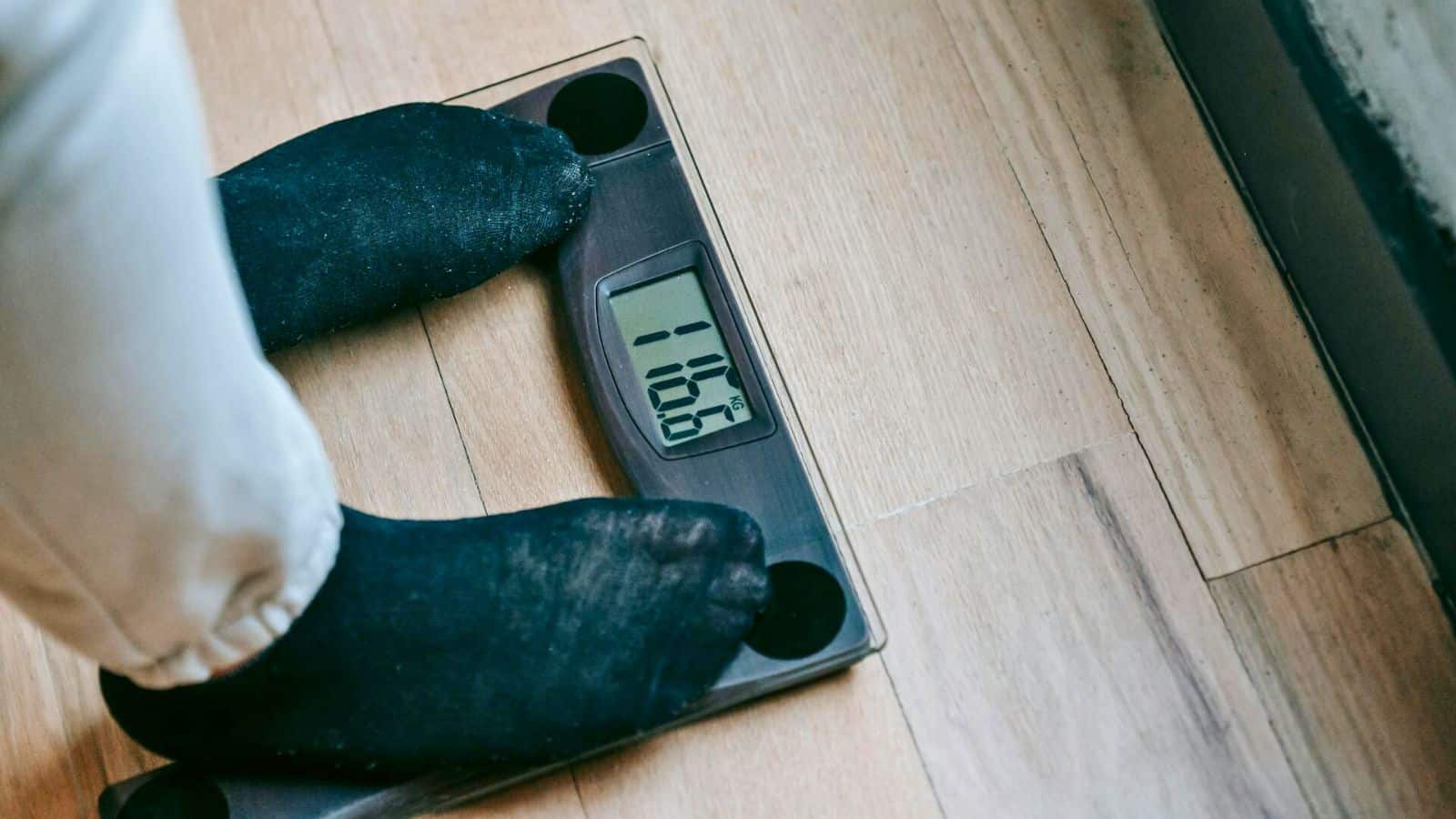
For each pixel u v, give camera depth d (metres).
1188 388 1.18
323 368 1.17
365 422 1.17
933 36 1.24
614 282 1.17
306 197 1.13
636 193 1.18
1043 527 1.16
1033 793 1.12
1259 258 1.20
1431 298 1.13
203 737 1.07
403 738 1.08
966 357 1.18
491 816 1.11
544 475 1.16
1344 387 1.18
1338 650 1.14
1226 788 1.12
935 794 1.12
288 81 1.23
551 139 1.17
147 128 0.83
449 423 1.17
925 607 1.14
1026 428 1.17
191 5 1.24
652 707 1.09
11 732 1.12
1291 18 1.17
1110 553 1.15
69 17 0.74
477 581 1.08
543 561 1.09
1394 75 1.14
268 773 1.09
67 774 1.12
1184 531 1.16
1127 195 1.21
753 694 1.11
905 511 1.16
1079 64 1.24
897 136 1.22
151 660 1.00
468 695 1.08
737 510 1.12
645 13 1.24
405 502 1.16
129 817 1.08
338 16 1.24
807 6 1.24
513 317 1.19
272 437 0.95
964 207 1.21
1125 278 1.20
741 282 1.19
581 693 1.08
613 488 1.16
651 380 1.15
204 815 1.09
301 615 1.05
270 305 1.12
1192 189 1.21
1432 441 1.14
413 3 1.24
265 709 1.06
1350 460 1.17
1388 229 1.15
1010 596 1.14
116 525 0.93
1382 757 1.12
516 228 1.16
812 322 1.19
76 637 0.98
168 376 0.91
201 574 0.97
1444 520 1.14
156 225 0.87
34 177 0.77
